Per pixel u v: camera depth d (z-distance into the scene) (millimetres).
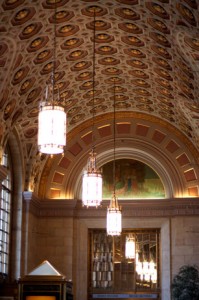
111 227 26094
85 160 33500
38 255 32469
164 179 33312
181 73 24438
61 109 14969
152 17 20500
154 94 30047
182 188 32844
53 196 33156
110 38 24125
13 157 30734
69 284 17531
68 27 22531
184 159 33094
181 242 32156
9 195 30328
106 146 33594
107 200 33188
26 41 22219
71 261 32375
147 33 22359
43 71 25703
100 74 28391
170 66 24641
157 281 32531
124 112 33688
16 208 30641
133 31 22781
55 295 16703
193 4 17156
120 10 21094
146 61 25797
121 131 33719
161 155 33281
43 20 21297
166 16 19625
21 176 30859
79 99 30859
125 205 33000
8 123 27172
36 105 28359
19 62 23578
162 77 26844
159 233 32938
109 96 31453
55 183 33281
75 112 32281
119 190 33500
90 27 22922
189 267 30578
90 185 21094
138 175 33594
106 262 33031
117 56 26125
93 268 33000
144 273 32688
